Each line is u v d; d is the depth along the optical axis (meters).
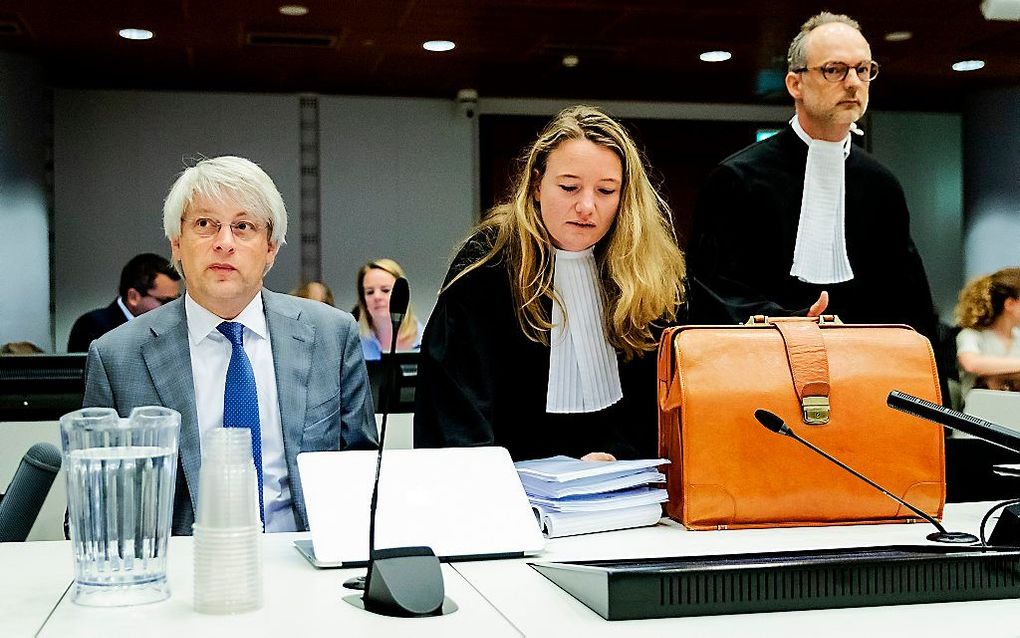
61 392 2.39
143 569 1.08
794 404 1.47
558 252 1.67
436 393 1.64
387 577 1.04
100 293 6.21
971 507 1.67
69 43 5.51
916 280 2.35
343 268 6.54
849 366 1.50
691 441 1.45
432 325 1.68
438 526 1.28
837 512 1.49
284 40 5.55
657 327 1.70
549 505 1.41
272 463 1.76
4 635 0.97
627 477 1.46
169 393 1.72
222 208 1.70
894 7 5.14
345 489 1.29
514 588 1.14
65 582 1.17
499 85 6.55
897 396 1.41
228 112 6.41
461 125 6.71
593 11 5.16
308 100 6.54
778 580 1.05
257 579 1.05
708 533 1.44
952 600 1.10
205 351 1.76
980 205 6.86
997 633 0.98
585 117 1.63
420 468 1.34
